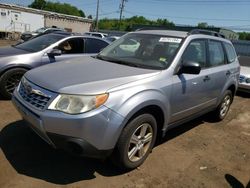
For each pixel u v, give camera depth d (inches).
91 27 1893.5
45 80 129.9
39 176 129.5
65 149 119.9
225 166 160.1
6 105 217.9
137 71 143.2
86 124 114.0
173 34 173.6
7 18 1408.7
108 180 132.2
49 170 134.8
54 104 117.6
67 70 142.8
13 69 226.2
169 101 148.7
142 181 134.8
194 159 163.3
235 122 242.2
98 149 119.6
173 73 151.6
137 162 141.2
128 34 192.2
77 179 130.5
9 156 143.0
